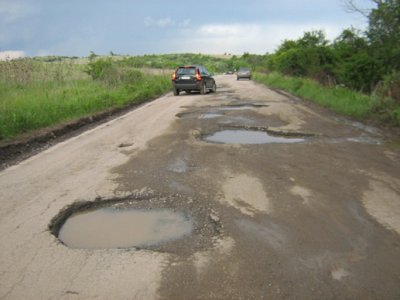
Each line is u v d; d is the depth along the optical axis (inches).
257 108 544.4
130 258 140.4
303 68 1200.2
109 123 444.8
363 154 279.9
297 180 221.1
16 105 448.1
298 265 133.3
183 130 383.2
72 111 480.7
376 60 794.8
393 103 450.3
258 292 119.0
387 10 676.7
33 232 163.0
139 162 266.4
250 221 168.6
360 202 187.2
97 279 127.4
